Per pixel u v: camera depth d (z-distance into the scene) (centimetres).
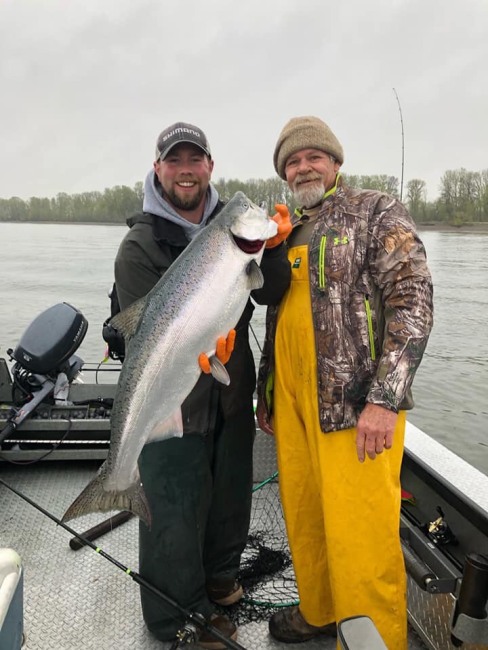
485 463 693
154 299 219
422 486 272
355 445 214
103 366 604
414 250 210
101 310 1506
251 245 215
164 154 239
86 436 377
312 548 241
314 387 223
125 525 328
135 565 290
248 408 258
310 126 236
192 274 215
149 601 236
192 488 234
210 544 260
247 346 258
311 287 222
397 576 215
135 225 250
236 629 246
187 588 233
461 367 1052
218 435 253
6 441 373
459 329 1341
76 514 210
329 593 243
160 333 214
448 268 2384
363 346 215
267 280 229
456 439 761
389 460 215
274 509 340
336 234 219
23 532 317
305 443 238
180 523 231
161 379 214
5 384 394
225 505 257
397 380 200
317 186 234
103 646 239
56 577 281
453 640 194
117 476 214
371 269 218
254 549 301
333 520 215
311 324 224
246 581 279
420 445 303
